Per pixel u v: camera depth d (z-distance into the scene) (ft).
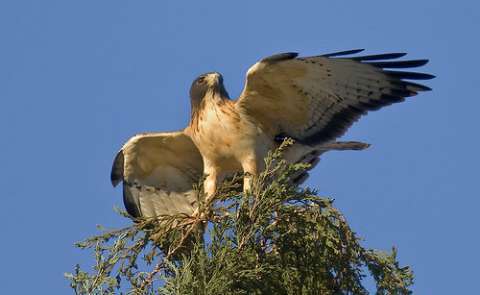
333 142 47.96
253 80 45.47
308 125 47.85
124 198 50.72
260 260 37.17
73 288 36.22
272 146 47.73
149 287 36.29
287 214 37.68
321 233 37.58
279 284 37.24
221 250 35.86
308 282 37.58
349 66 46.80
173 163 50.01
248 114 46.98
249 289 36.63
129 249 37.99
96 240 37.96
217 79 46.91
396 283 37.88
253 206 37.09
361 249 38.11
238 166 47.39
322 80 46.60
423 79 47.24
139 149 49.29
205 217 38.78
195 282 34.55
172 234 38.81
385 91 47.62
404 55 46.80
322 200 37.91
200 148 47.47
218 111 46.65
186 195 50.52
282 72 45.42
